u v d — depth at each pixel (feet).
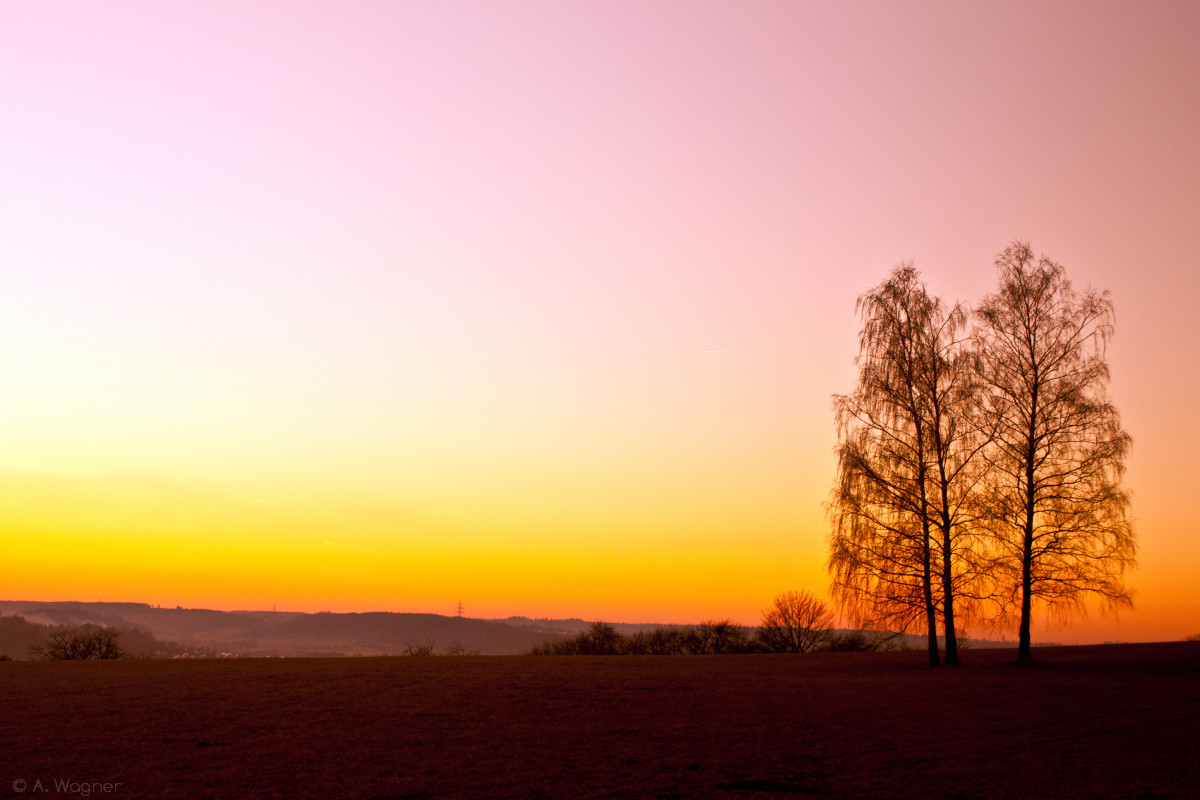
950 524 121.70
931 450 123.65
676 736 70.18
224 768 57.31
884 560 122.83
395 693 96.22
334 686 102.78
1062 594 117.39
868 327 131.23
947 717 78.43
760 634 239.91
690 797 51.75
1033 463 120.06
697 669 132.98
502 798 51.01
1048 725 73.26
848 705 87.25
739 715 81.05
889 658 157.69
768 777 56.44
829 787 54.13
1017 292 124.06
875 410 127.13
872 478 124.36
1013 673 111.65
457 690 99.50
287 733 69.87
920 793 52.70
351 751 63.21
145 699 88.89
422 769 57.88
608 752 63.87
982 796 52.01
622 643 251.80
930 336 127.65
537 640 531.91
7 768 56.39
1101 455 116.88
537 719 78.33
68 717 76.48
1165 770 57.62
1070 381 119.65
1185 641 159.02
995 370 123.65
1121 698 86.79
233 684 104.22
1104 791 52.80
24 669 126.93
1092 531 115.65
